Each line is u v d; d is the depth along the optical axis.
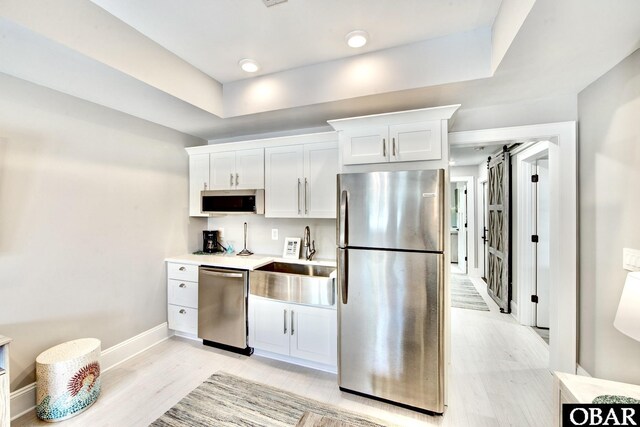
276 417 1.91
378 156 2.15
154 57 2.04
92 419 1.88
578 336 2.17
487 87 2.04
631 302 1.20
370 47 2.10
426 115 2.01
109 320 2.50
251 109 2.58
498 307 4.03
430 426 1.83
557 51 1.58
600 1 1.19
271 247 3.26
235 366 2.52
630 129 1.62
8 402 1.55
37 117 2.03
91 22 1.65
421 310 1.92
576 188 2.16
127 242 2.66
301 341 2.46
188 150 3.29
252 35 1.96
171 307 3.03
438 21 1.81
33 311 2.01
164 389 2.20
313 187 2.73
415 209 1.93
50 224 2.11
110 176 2.51
